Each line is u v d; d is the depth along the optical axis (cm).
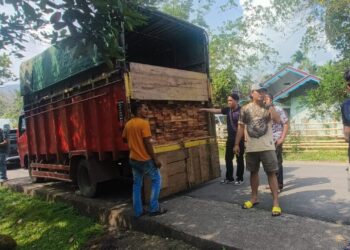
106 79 631
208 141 757
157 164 546
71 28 386
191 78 720
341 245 381
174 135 680
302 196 598
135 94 589
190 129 724
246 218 493
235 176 834
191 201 612
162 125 655
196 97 727
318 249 375
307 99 1772
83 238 555
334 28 1582
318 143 1270
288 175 812
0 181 1075
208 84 772
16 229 669
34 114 916
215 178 764
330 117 1644
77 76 728
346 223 453
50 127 854
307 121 1730
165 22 699
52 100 827
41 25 397
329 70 1608
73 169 773
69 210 701
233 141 726
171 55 848
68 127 767
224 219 497
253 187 552
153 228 513
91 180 697
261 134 511
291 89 2025
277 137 633
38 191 857
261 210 526
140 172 550
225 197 634
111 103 630
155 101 645
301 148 1306
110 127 639
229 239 422
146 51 870
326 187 652
